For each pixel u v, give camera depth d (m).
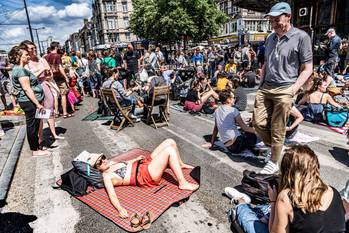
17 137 5.55
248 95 9.23
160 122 6.50
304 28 12.42
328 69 8.64
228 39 39.12
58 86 7.43
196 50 15.10
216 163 4.02
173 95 9.65
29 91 4.11
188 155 4.38
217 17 28.23
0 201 3.18
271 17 3.11
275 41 3.31
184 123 6.41
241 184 3.20
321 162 3.92
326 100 5.88
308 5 12.15
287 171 1.75
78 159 3.36
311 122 5.98
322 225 1.61
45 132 6.04
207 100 7.35
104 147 4.95
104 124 6.57
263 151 4.12
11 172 3.88
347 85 7.57
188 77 10.69
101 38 58.94
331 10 11.45
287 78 3.23
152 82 7.44
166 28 26.16
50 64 7.05
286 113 3.26
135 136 5.54
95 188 3.31
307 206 1.62
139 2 30.23
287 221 1.73
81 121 6.95
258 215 2.40
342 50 10.33
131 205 2.93
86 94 11.61
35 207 3.05
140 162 3.31
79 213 2.91
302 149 1.76
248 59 13.93
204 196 3.14
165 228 2.63
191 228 2.62
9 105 9.21
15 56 4.03
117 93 6.05
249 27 38.50
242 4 13.12
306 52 3.06
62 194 3.29
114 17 55.03
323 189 1.67
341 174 3.54
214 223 2.68
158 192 3.16
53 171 3.97
